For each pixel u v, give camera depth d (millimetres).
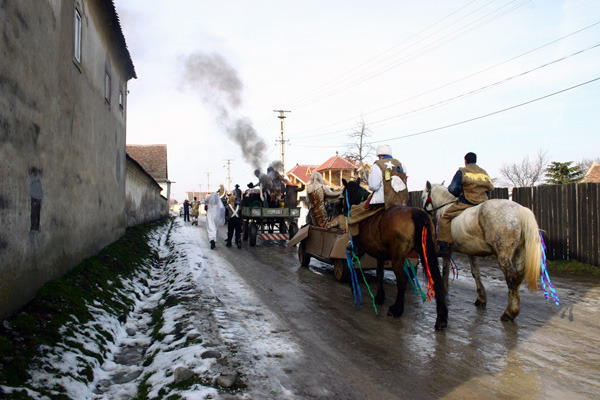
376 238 6145
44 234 5578
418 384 3865
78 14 7637
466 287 8219
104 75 10039
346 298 7355
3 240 4250
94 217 8852
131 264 9781
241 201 16750
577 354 4555
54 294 5418
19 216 4688
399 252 5656
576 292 7594
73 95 7152
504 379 3938
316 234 9906
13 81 4543
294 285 8492
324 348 4832
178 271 9836
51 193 5883
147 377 4195
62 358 4086
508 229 5465
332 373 4121
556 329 5438
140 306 7289
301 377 4020
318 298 7359
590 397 3559
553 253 10562
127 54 12297
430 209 7723
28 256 4973
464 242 6285
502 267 5562
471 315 6148
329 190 10430
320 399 3574
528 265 5246
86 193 8102
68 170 6801
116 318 5969
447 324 5605
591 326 5562
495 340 5027
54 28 6059
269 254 13344
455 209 6598
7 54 4387
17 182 4637
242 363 4293
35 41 5242
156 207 27812
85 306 5652
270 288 8203
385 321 5902
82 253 7738
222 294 7625
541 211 10953
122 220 12953
